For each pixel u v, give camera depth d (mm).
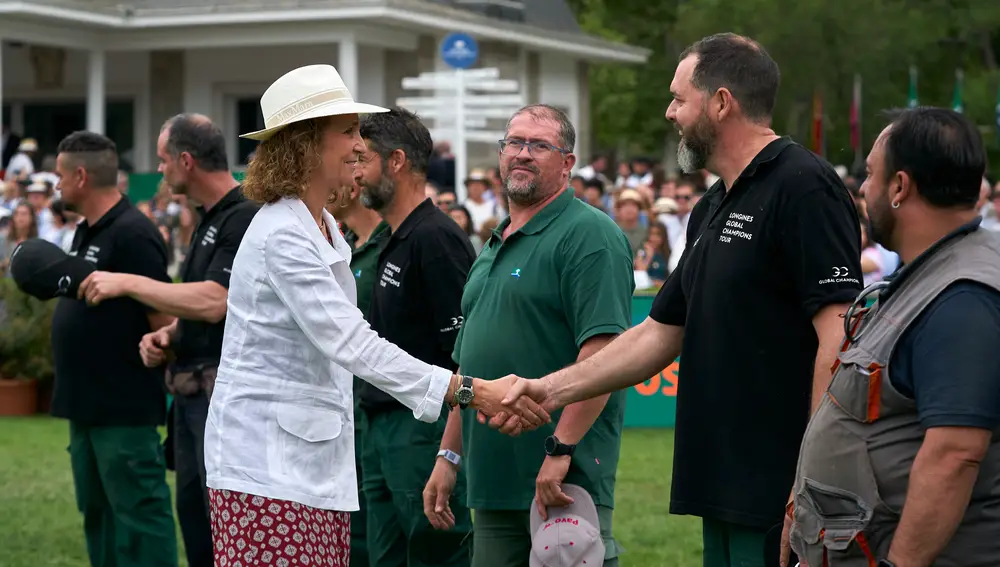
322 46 20562
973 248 3020
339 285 4055
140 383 6090
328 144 4004
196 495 5926
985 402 2877
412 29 20469
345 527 4031
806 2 31219
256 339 3912
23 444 10641
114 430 6047
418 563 5316
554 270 4520
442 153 18797
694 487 3834
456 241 5328
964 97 36000
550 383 4148
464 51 16750
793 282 3695
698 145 3877
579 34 26266
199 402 5820
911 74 34062
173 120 5820
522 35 22938
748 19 31375
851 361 3119
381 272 5398
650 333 4133
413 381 3990
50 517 8125
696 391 3840
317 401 3918
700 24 31656
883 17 32406
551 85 25312
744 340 3736
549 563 4293
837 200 3664
